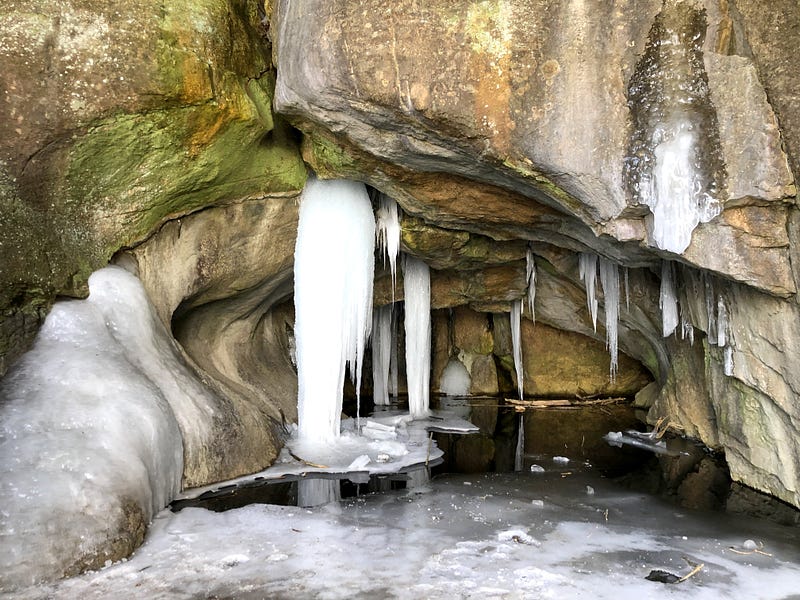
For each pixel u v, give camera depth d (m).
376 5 5.24
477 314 13.49
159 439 5.09
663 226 5.20
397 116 5.47
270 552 4.36
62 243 5.31
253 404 7.26
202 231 6.59
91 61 5.00
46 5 4.91
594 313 9.06
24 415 4.46
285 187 7.04
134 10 5.16
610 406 12.16
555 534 4.93
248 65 6.16
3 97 4.81
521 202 6.83
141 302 5.79
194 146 5.76
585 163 5.25
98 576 3.87
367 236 7.78
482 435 9.25
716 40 4.90
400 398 12.96
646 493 6.17
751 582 4.08
